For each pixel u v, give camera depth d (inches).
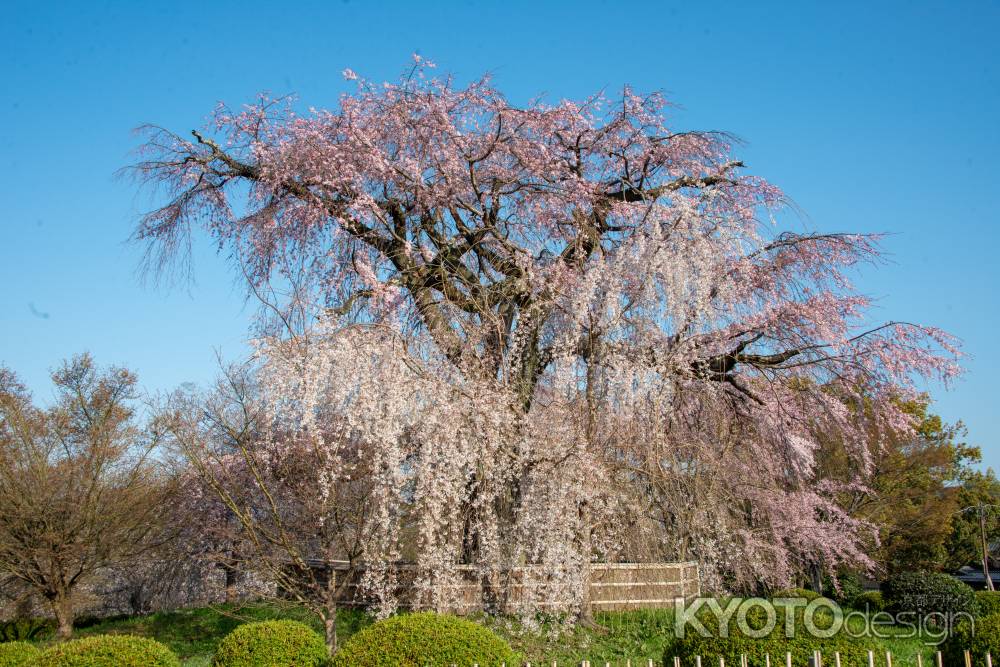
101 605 744.3
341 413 379.9
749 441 530.6
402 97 492.4
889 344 485.4
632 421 420.8
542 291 468.4
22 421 518.0
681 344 439.2
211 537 508.4
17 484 498.3
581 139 529.7
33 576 503.8
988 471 1253.7
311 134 479.8
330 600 359.3
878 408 515.8
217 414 399.9
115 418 536.7
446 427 377.4
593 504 401.4
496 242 512.1
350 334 390.3
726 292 458.3
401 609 412.2
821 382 509.4
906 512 845.2
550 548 377.1
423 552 371.9
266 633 284.5
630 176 538.9
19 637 557.0
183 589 671.8
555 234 532.1
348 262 473.4
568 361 418.0
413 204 500.4
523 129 521.0
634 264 444.1
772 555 520.4
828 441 663.1
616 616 446.6
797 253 510.9
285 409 381.4
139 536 532.4
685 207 445.1
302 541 417.1
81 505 508.1
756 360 507.5
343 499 379.9
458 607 384.2
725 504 462.3
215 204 498.9
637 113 525.0
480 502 390.9
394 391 374.9
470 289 480.4
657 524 452.8
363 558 370.9
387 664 240.2
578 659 358.3
